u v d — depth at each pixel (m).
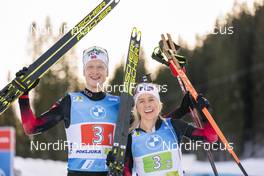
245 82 27.78
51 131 15.83
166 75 20.02
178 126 4.70
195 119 5.04
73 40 4.97
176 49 5.37
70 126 4.74
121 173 4.48
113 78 16.73
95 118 4.73
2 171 7.29
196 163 16.91
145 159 4.56
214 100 27.39
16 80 4.75
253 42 26.45
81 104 4.76
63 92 20.55
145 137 4.60
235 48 27.06
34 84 4.81
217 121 27.30
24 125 4.75
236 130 27.02
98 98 4.80
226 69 27.39
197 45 26.81
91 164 4.67
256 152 25.86
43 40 14.90
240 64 27.47
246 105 27.81
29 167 13.42
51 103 20.83
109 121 4.74
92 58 4.82
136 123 4.75
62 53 4.91
